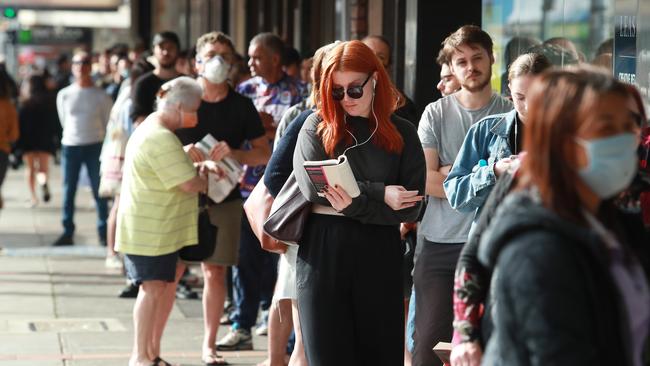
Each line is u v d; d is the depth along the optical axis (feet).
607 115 17.13
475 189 29.35
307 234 30.01
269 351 39.86
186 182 40.91
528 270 16.87
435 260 34.40
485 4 50.44
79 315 56.34
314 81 31.09
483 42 34.22
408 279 37.52
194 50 67.77
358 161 29.63
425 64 50.85
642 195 23.32
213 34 46.44
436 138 35.04
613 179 17.29
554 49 44.60
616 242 17.92
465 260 20.52
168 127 41.88
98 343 49.96
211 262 45.21
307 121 30.32
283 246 34.83
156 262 41.50
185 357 47.57
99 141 78.59
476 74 34.09
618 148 17.13
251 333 49.42
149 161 41.01
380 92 29.73
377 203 29.01
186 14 151.33
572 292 16.72
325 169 28.04
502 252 17.47
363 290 29.55
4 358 46.93
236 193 45.85
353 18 63.93
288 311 39.27
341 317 29.63
